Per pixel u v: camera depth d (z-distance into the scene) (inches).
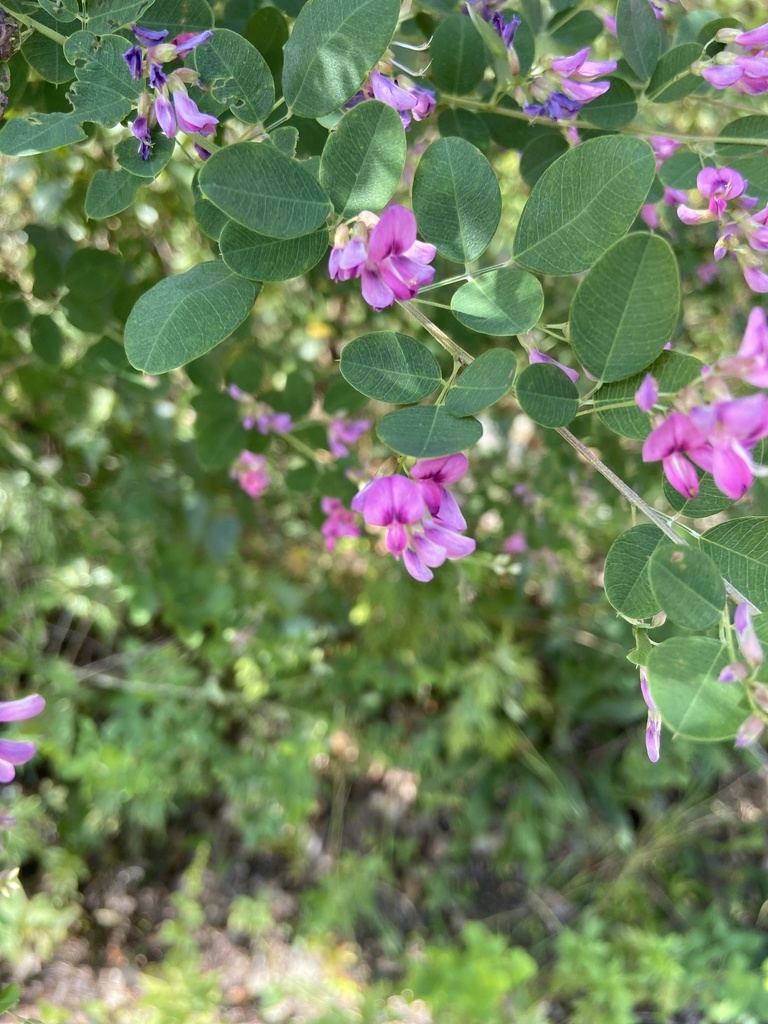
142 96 7.4
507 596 22.7
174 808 23.1
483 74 9.9
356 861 25.1
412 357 7.3
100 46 7.5
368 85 8.3
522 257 7.2
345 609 23.3
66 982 22.6
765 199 9.7
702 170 9.2
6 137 7.5
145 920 24.5
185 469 18.3
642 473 13.9
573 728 27.1
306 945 24.9
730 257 13.1
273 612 22.8
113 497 18.7
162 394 14.2
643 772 25.8
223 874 25.6
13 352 14.3
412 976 22.0
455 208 7.4
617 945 24.7
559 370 7.0
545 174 6.9
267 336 20.1
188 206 14.7
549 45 11.7
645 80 10.0
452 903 26.2
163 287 7.0
